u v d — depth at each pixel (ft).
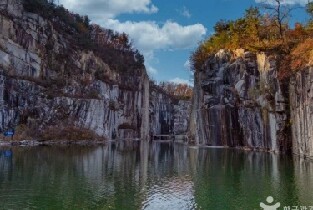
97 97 451.53
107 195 104.22
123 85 533.55
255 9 287.28
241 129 261.65
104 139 426.92
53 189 111.55
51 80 402.31
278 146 210.59
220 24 331.77
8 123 320.91
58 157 198.08
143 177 134.31
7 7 367.66
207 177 131.75
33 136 329.52
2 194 104.42
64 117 384.68
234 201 95.14
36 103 357.00
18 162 170.19
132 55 598.34
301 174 128.16
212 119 287.89
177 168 157.89
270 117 219.41
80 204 94.38
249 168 148.66
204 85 297.74
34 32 394.73
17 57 364.17
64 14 484.74
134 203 95.45
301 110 176.96
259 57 240.94
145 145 371.97
